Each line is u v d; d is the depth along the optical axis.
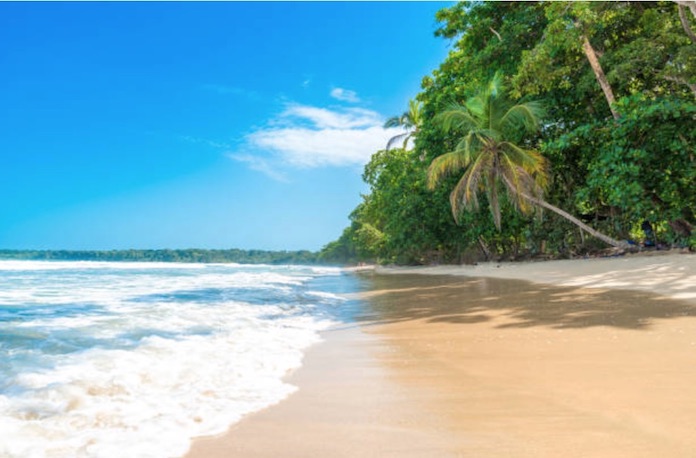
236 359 4.79
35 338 5.78
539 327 6.08
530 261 28.28
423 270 34.81
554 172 24.45
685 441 2.33
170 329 6.79
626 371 3.71
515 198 23.50
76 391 3.52
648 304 7.58
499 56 22.59
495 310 8.05
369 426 2.77
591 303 8.15
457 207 25.50
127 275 27.30
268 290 15.69
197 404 3.27
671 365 3.84
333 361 4.73
